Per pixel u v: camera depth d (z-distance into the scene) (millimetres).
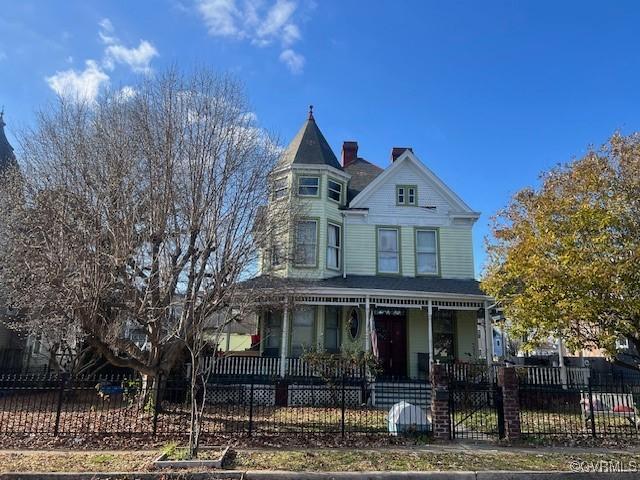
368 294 17375
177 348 12906
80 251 11047
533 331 13000
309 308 18969
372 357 16422
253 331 22016
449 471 8227
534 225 13844
